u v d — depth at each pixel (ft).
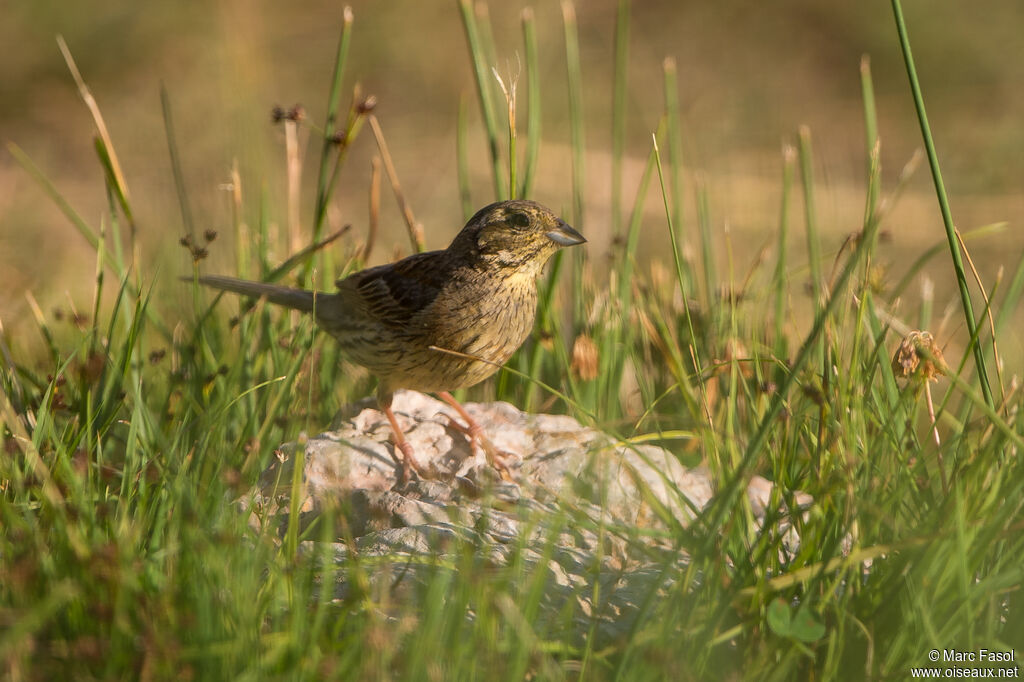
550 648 20.77
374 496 28.45
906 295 58.90
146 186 68.33
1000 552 23.34
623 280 37.32
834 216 70.44
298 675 19.04
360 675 19.13
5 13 81.51
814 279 37.09
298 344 34.40
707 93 89.66
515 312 34.06
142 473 25.30
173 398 32.58
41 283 48.67
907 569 22.25
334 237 33.91
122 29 83.20
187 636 19.94
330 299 34.78
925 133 27.73
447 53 89.30
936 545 21.53
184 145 72.95
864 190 75.61
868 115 37.78
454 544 22.81
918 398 27.32
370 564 23.45
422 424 33.09
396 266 34.19
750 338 37.11
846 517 22.90
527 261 33.63
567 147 80.38
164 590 20.98
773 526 24.54
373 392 37.63
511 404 36.17
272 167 67.10
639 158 80.28
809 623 20.92
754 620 21.56
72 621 20.33
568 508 24.54
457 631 19.99
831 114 88.02
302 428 33.58
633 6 101.30
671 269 42.88
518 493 28.81
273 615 21.15
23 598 20.12
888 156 81.66
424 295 33.24
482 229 33.17
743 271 59.72
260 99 78.48
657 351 36.78
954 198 74.59
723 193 73.36
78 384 30.48
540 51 91.71
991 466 24.00
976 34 92.22
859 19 94.84
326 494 24.93
